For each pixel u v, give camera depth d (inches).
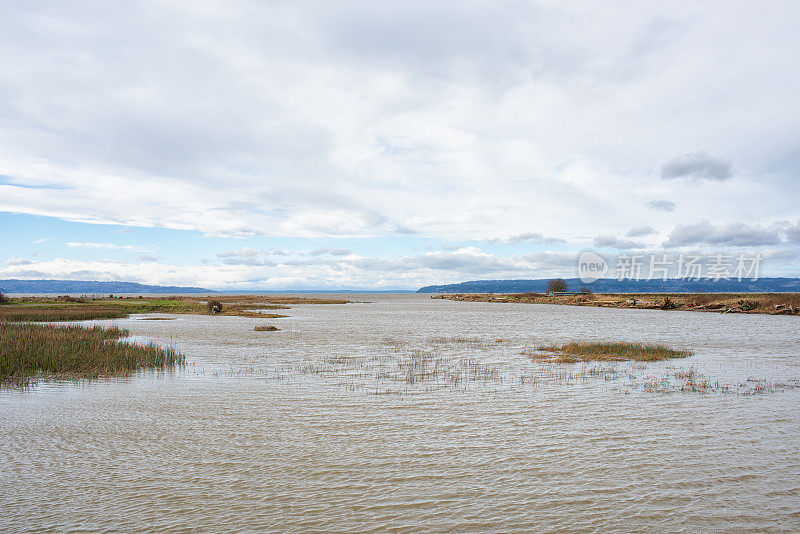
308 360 1116.5
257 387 800.9
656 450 502.6
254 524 345.7
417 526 345.1
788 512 372.5
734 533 341.1
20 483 409.7
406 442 523.2
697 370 998.4
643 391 784.3
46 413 623.8
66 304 3260.3
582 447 510.3
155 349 1110.4
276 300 6397.6
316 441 524.4
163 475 429.4
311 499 385.1
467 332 1955.0
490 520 354.6
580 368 1013.2
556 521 354.0
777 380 892.6
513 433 556.7
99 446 502.0
